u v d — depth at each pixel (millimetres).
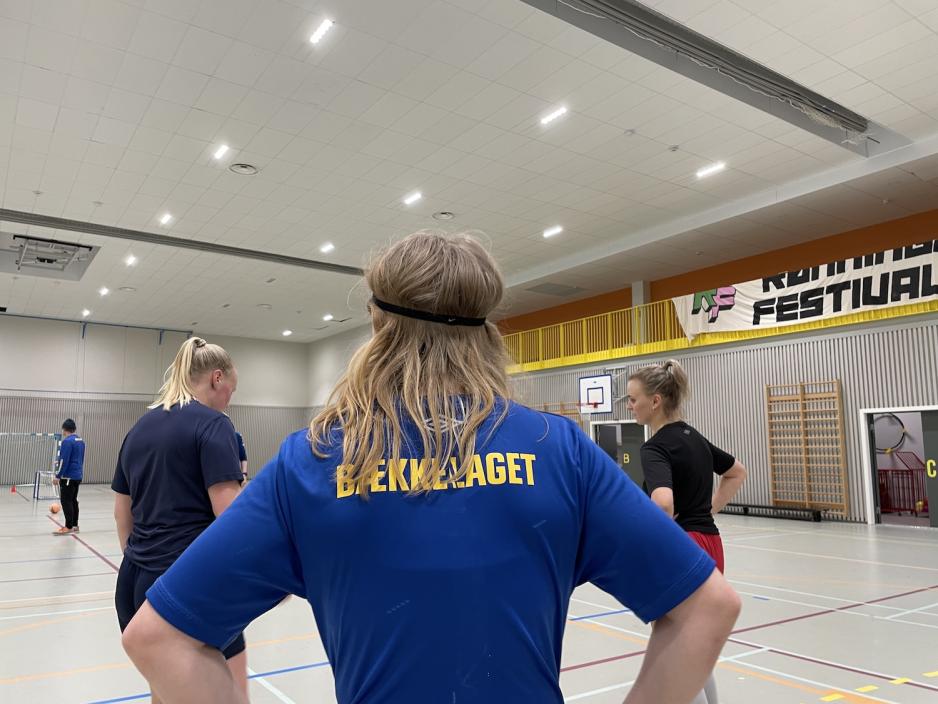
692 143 11258
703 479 2662
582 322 19500
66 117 10312
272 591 853
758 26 8289
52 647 4590
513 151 11570
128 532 2488
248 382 29469
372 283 988
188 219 14867
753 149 11484
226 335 29078
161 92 9656
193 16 8055
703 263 17250
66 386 25359
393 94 9781
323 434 889
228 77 9312
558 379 19625
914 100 9977
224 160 11859
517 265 18500
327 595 813
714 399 15344
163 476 2330
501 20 8195
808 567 7719
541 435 901
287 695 3631
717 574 859
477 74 9289
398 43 8609
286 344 30656
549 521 829
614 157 11797
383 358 926
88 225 15211
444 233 1042
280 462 881
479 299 961
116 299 22266
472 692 757
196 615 794
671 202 13883
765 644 4543
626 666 4102
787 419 13922
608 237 16156
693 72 9422
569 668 4070
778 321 13875
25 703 3518
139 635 785
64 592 6477
